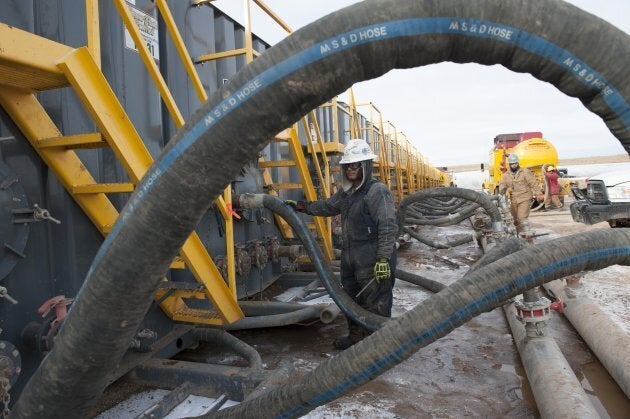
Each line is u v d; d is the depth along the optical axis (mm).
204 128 896
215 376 2480
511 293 1114
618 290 4578
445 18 787
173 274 3309
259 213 4555
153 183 954
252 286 4648
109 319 1046
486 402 2426
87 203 2461
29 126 2174
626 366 2412
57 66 1856
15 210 2004
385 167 9828
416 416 2287
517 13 775
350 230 3152
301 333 3770
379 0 822
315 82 848
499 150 16344
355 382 1169
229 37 4379
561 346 3182
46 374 1146
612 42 777
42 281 2270
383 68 857
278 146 5320
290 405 1287
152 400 2494
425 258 7129
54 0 2391
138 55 3025
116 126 2100
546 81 869
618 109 812
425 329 1103
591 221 7641
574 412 1863
